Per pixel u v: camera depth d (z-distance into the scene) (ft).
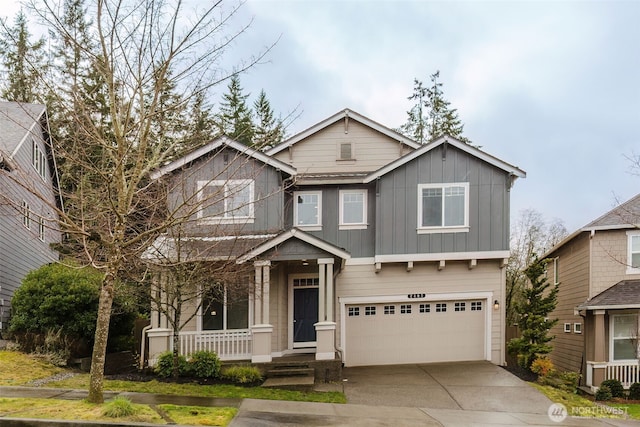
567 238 60.64
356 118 60.54
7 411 25.38
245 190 50.44
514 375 47.37
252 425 27.20
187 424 25.34
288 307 52.08
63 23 27.48
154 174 36.65
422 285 54.34
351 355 53.52
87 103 33.09
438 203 53.83
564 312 64.13
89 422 23.75
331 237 54.85
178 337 41.39
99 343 27.30
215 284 42.27
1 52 65.77
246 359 45.47
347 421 29.73
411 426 29.55
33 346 45.01
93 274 48.55
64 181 51.78
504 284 54.49
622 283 54.54
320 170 60.34
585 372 54.39
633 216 52.06
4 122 58.90
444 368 50.42
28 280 47.85
